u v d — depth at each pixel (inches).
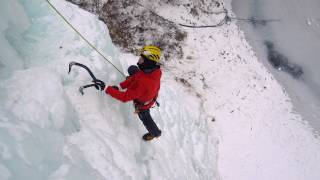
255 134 464.4
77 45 209.6
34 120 146.4
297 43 638.5
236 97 508.4
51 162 136.8
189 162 319.6
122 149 195.8
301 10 698.2
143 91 193.8
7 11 165.5
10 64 166.4
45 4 204.7
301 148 470.0
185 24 589.3
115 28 501.7
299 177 430.3
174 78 478.6
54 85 163.9
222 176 389.7
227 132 451.5
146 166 230.8
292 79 581.3
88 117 190.9
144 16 546.9
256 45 627.8
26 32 191.2
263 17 679.1
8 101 146.1
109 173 169.6
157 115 310.2
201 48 562.3
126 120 223.8
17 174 114.9
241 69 560.4
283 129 489.7
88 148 171.6
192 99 453.7
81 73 199.2
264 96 530.9
